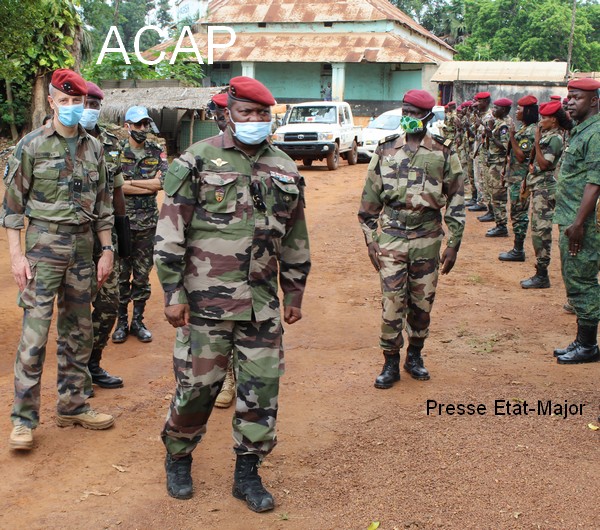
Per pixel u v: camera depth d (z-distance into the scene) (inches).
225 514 146.3
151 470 164.7
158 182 245.1
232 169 142.4
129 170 245.3
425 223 205.3
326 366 235.8
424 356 243.6
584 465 163.3
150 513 146.6
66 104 165.6
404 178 202.4
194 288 143.3
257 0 1558.8
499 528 140.5
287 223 151.3
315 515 146.3
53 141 171.0
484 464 165.2
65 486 157.2
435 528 141.2
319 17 1489.9
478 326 278.2
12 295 325.4
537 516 144.0
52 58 663.8
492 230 448.8
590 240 221.3
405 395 207.5
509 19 2049.7
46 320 172.4
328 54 1419.8
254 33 1517.0
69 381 183.5
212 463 168.2
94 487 156.8
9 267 375.9
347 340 265.1
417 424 187.3
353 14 1481.3
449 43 2298.2
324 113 831.7
